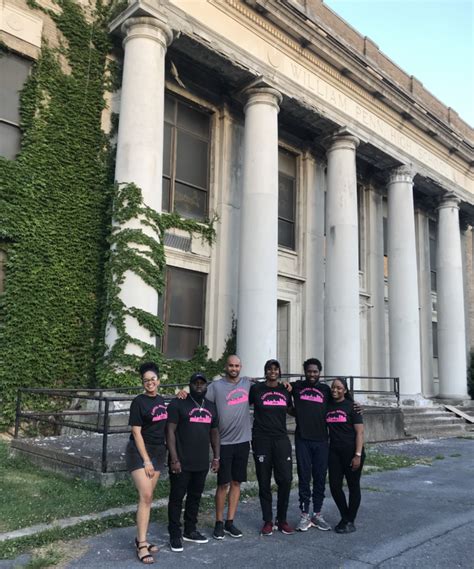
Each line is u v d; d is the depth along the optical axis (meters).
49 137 13.91
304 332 20.47
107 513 6.71
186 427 5.94
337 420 6.68
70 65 14.66
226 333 17.47
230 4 16.09
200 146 18.23
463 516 7.46
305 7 19.19
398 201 22.58
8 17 13.66
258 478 6.48
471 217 30.36
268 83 16.84
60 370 13.31
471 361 28.95
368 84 20.55
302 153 21.62
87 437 10.98
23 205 13.20
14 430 12.17
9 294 12.77
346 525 6.56
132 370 12.77
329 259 19.36
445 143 25.16
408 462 12.00
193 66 17.27
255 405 6.63
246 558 5.56
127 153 13.52
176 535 5.77
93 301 14.09
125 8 14.72
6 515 6.46
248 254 16.09
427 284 28.06
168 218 16.62
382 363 23.81
